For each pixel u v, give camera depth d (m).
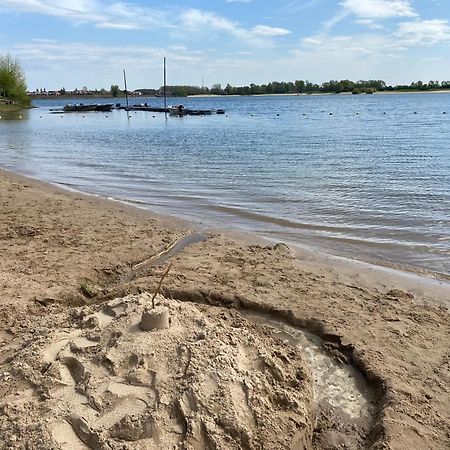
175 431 1.79
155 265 4.03
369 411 2.28
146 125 23.77
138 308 2.40
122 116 32.75
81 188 7.59
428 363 2.56
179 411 1.85
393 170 8.71
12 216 5.41
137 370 1.97
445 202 6.16
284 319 3.11
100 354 2.07
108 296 3.41
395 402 2.24
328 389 2.43
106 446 1.71
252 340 2.39
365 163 9.63
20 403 1.88
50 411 1.83
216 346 2.16
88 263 3.95
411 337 2.83
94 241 4.55
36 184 7.93
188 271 3.80
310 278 3.72
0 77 41.28
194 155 11.55
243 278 3.68
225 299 3.33
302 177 8.17
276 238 4.86
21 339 2.65
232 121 25.92
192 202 6.47
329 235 4.93
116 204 6.30
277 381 2.23
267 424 1.92
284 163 9.88
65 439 1.73
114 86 85.56
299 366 2.47
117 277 3.82
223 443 1.79
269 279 3.67
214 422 1.83
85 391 1.91
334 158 10.47
